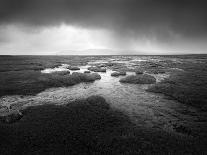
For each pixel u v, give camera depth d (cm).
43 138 1238
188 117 1781
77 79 3794
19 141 1184
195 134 1386
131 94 2712
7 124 1481
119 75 4738
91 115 1692
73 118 1616
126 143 1182
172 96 2533
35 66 6203
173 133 1376
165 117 1778
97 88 3148
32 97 2538
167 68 6038
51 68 6406
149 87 3077
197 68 5753
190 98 2308
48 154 1041
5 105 2158
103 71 5509
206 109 1959
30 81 3494
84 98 2456
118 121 1600
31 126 1428
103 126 1462
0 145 1135
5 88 2880
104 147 1132
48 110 1828
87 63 8900
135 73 5103
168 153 1050
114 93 2780
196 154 1044
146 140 1232
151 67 6381
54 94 2711
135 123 1616
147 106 2123
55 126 1427
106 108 1998
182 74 4400
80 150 1098
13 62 7688
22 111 1834
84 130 1361
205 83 3281
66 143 1175
